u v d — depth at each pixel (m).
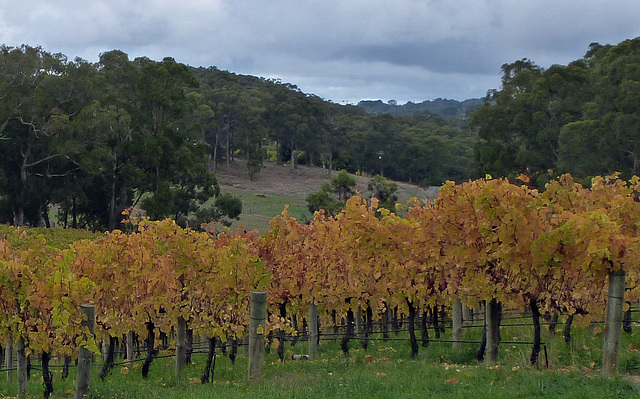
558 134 48.94
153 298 10.77
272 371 10.61
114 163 49.31
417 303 12.26
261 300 9.42
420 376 8.61
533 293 8.88
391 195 50.81
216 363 12.90
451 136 125.19
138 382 10.60
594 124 41.72
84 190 50.91
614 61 42.81
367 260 11.73
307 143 109.44
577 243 8.14
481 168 56.22
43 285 9.20
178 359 10.98
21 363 9.60
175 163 50.78
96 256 10.84
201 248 10.86
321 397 7.45
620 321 7.65
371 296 12.72
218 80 118.19
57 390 10.05
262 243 12.59
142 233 11.20
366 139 109.25
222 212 55.03
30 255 9.59
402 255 11.02
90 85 47.50
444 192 9.36
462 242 9.25
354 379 8.20
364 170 118.19
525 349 10.49
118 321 10.88
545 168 52.22
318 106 109.56
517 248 8.55
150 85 50.97
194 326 10.52
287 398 7.59
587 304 8.87
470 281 9.42
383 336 15.48
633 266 7.51
